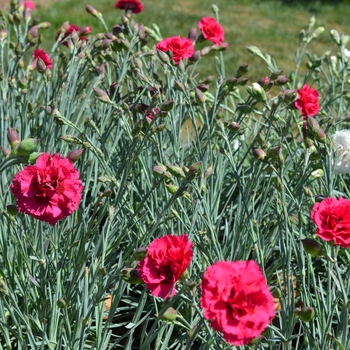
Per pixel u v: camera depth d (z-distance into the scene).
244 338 2.06
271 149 2.91
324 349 2.83
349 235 2.43
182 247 2.29
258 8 13.78
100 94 3.41
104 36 4.37
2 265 3.44
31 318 3.19
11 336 3.41
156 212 3.68
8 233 3.33
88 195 4.60
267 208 4.09
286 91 3.47
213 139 4.38
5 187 3.95
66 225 3.75
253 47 4.86
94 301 2.68
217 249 3.05
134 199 4.25
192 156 4.14
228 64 9.86
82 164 3.72
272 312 2.08
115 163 4.04
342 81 5.01
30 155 2.64
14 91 4.57
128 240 3.93
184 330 3.51
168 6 13.20
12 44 5.00
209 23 4.80
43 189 2.50
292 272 3.56
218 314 2.01
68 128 4.20
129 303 3.67
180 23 11.87
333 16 13.49
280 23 12.75
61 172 2.51
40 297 3.23
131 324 3.15
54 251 3.40
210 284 2.03
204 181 3.09
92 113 4.70
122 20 4.49
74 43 4.29
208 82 4.40
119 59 4.60
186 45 4.20
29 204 2.53
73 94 4.41
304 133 3.25
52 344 3.08
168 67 4.15
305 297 3.10
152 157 4.08
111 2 12.67
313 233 3.73
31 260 3.35
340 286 2.67
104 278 3.23
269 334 3.09
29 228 3.53
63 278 3.41
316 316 3.15
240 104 3.75
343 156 3.22
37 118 4.72
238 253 3.62
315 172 3.52
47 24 5.07
